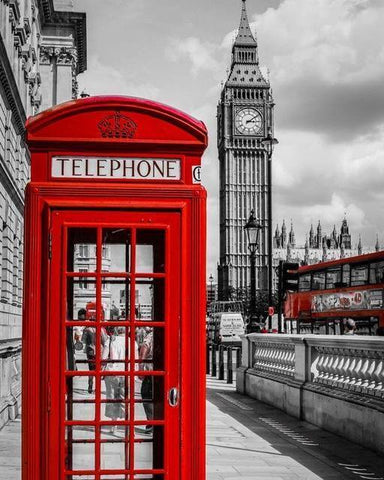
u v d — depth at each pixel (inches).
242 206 7244.1
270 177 1254.9
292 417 653.3
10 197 809.5
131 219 227.5
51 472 221.9
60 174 228.2
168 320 226.4
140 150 230.1
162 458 227.1
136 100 230.2
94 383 224.5
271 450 482.0
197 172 231.8
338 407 536.1
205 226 229.5
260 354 828.6
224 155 7352.4
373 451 467.8
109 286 228.5
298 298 1578.5
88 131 229.3
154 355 231.3
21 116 933.8
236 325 3006.9
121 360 228.1
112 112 230.2
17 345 717.9
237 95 7317.9
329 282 1409.9
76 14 1672.0
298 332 1577.3
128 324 224.8
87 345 227.1
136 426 225.5
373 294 1234.6
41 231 225.5
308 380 626.5
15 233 880.3
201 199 229.8
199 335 226.8
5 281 768.9
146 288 229.8
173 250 227.9
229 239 7209.6
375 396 485.1
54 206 225.0
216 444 507.2
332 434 547.5
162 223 228.2
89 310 227.1
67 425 223.3
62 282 224.2
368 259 1263.5
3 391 633.6
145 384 227.9
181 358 225.8
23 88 1082.7
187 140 231.3
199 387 226.1
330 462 437.1
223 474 402.0
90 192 227.0
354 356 534.9
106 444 225.5
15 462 437.1
